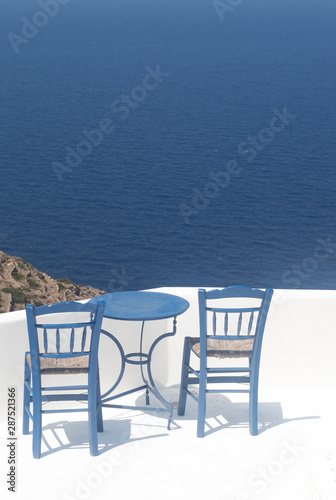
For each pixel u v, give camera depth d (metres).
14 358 4.24
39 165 63.47
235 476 3.53
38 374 3.63
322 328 4.72
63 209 51.84
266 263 41.16
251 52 157.50
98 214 50.72
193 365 4.95
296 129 79.38
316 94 102.06
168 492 3.37
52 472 3.58
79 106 91.88
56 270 40.31
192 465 3.65
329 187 57.47
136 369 4.82
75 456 3.76
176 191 56.19
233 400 4.64
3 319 4.19
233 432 4.10
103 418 4.36
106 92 102.81
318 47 168.00
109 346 4.67
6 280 19.17
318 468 2.54
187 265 41.03
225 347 4.05
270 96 100.19
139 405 4.59
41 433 3.82
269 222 48.78
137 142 73.44
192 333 4.87
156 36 195.50
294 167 63.88
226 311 3.84
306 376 4.79
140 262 41.75
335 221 49.09
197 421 4.20
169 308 4.05
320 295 4.70
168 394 4.77
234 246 44.25
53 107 90.88
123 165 64.31
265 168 63.47
